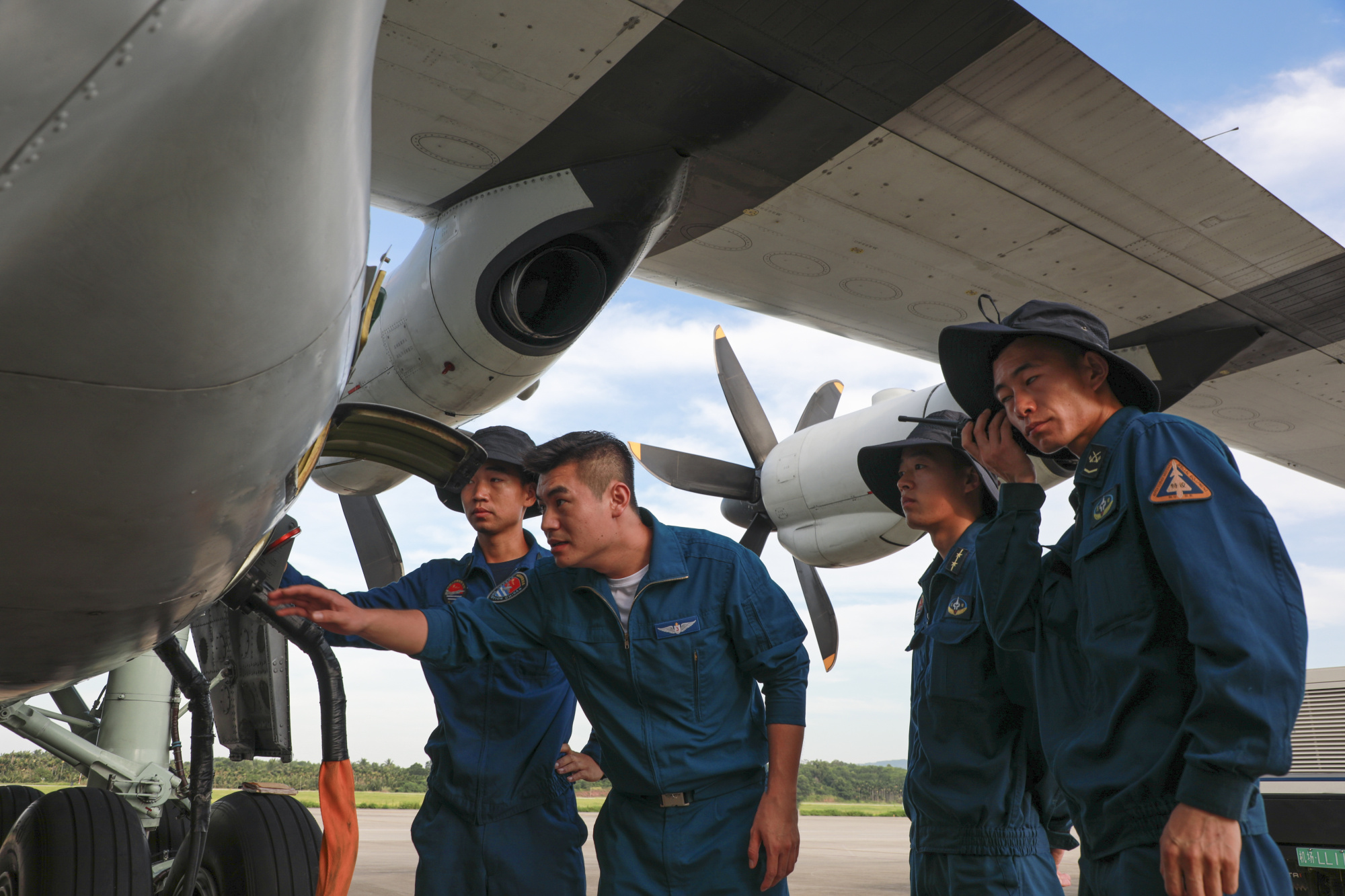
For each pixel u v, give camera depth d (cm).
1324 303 569
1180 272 537
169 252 92
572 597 211
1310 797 286
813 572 709
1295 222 479
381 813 1856
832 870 823
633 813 202
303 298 110
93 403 105
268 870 267
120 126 81
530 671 255
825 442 614
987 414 183
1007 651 183
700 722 202
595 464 200
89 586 139
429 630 207
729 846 198
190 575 152
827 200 478
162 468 118
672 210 450
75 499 117
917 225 500
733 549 210
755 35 349
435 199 461
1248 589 122
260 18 81
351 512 514
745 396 724
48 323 94
